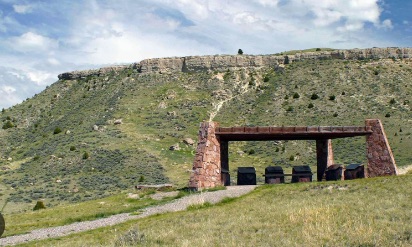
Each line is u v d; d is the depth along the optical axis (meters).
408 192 25.17
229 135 39.25
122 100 138.62
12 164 97.62
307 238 16.39
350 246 15.14
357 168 40.53
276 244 16.02
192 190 36.28
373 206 21.92
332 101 125.94
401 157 86.12
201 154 37.53
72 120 130.50
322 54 160.38
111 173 85.00
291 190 30.77
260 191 32.41
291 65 158.88
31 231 27.14
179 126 118.00
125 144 102.50
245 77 153.62
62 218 31.11
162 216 26.58
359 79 140.38
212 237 18.08
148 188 40.59
